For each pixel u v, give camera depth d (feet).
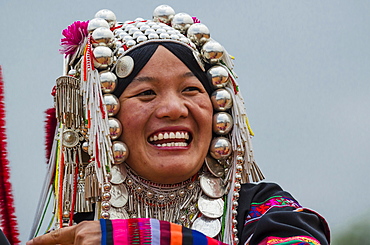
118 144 14.06
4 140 14.79
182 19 14.96
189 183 14.56
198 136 14.30
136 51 14.24
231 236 14.14
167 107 13.97
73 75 14.79
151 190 14.34
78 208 14.35
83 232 12.12
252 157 14.85
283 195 14.39
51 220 15.08
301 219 13.28
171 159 14.03
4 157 14.76
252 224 14.03
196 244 12.35
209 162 14.65
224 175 14.71
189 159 14.12
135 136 14.06
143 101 14.15
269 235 13.09
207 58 14.58
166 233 12.34
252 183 15.10
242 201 14.53
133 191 14.34
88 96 14.08
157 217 14.40
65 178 14.46
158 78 14.12
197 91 14.40
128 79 14.16
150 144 14.16
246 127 14.79
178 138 14.15
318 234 13.09
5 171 14.73
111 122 13.98
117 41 14.47
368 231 20.72
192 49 14.43
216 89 14.67
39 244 12.32
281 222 13.23
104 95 14.12
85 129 14.49
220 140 14.57
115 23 14.96
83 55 14.46
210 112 14.47
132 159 14.14
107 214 13.84
